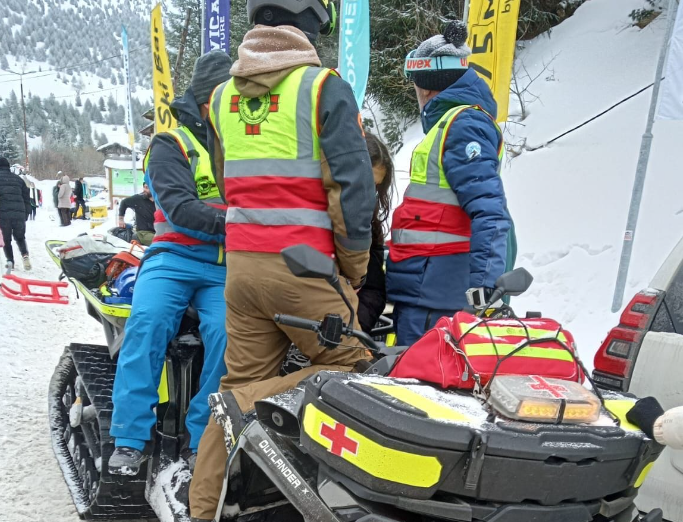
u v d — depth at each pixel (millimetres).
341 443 1714
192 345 3084
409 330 3123
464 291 3041
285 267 2299
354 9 7824
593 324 5992
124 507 3051
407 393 1784
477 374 1845
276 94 2314
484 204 2777
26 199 11562
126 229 9578
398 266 3141
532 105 10109
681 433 1674
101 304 3289
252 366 2484
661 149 7570
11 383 5332
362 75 7930
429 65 3104
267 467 1979
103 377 3369
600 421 1800
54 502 3422
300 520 2322
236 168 2377
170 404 3004
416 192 3068
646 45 9750
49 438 4254
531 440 1606
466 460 1604
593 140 8477
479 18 6473
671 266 3111
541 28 11859
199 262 3053
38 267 12086
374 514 1659
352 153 2256
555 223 7570
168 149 3080
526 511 1639
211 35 8672
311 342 2359
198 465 2414
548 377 1885
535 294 6832
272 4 2412
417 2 11125
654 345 2963
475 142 2840
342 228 2307
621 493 1868
